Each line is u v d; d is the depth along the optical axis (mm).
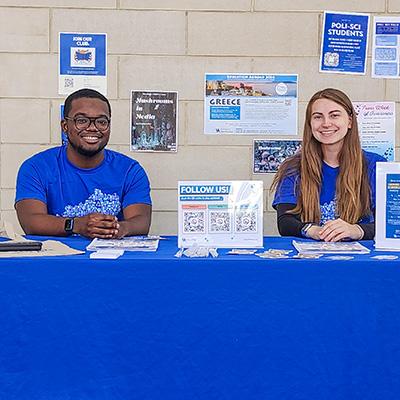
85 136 2361
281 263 1523
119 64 2998
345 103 2350
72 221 2041
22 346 1529
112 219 1976
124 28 2986
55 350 1529
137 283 1524
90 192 2447
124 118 3021
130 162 2531
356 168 2344
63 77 2988
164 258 1540
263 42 3012
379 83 3049
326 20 3012
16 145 3002
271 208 3053
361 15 3027
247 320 1532
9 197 3014
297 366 1536
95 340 1529
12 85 2982
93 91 2439
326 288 1527
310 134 2391
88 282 1522
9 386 1534
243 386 1538
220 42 3008
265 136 3047
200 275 1524
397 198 1729
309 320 1531
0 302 1524
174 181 3053
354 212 2307
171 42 2998
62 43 2979
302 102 3043
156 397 1540
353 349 1532
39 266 1517
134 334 1529
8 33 2963
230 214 1770
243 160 3053
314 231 1979
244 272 1525
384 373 1534
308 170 2375
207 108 3033
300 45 3020
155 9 2984
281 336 1533
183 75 3016
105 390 1535
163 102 3023
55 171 2436
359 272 1523
